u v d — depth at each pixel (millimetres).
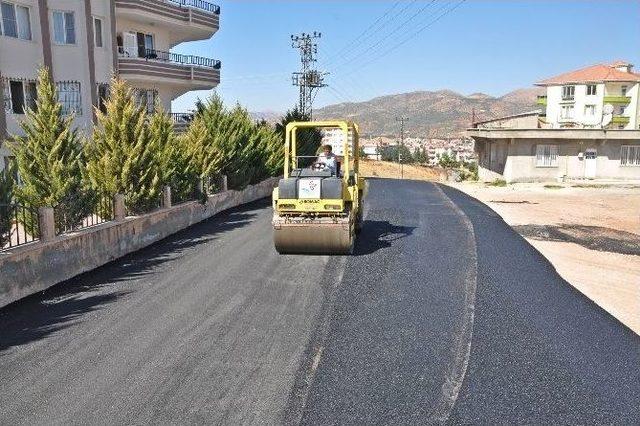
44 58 21312
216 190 19969
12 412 5727
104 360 6953
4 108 19469
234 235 15148
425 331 8047
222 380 6434
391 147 115562
